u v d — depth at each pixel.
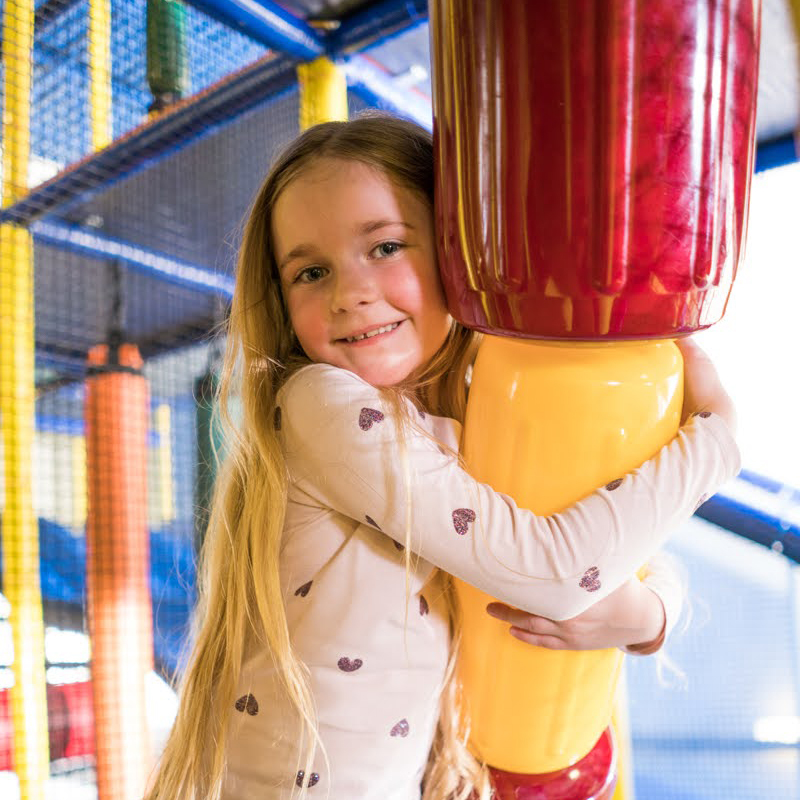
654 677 2.52
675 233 0.55
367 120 0.80
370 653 0.77
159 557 3.18
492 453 0.70
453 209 0.62
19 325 2.44
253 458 0.84
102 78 2.04
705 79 0.54
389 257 0.73
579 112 0.53
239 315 0.89
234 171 2.15
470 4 0.57
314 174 0.74
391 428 0.72
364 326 0.73
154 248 2.64
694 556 2.55
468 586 0.77
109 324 2.84
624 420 0.67
